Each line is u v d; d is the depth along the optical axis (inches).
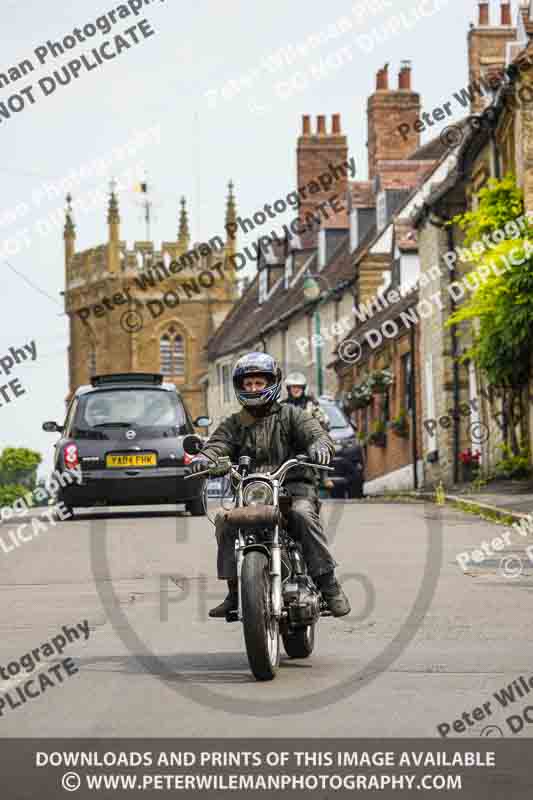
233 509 803.4
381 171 4886.8
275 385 848.9
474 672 791.1
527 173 2591.0
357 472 2970.0
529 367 2561.5
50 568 1434.5
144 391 2155.5
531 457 2642.7
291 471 858.1
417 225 3619.6
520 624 983.6
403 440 3885.3
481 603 1098.7
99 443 2114.9
